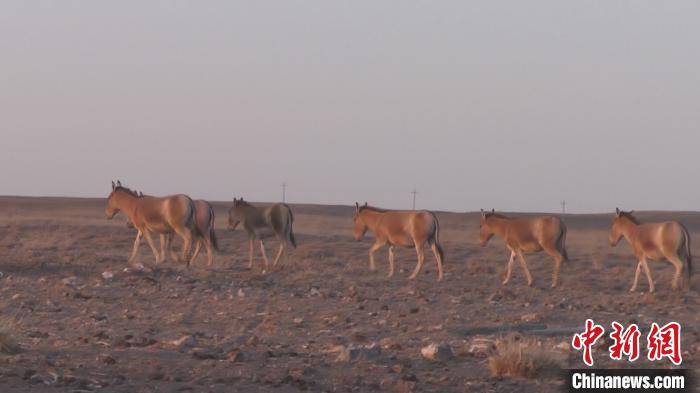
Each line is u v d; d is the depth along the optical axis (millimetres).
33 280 63875
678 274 71812
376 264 93312
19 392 28422
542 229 74625
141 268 68625
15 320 48312
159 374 32375
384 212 80688
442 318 52969
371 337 46281
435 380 34062
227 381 32125
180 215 76688
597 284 76438
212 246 79562
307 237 129125
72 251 96312
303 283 68188
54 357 35750
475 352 40469
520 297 65188
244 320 50969
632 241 73375
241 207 83500
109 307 54312
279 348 40875
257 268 79562
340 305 57000
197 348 39812
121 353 37406
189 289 61938
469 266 90625
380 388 32375
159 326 48250
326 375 34375
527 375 35219
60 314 51469
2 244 102812
